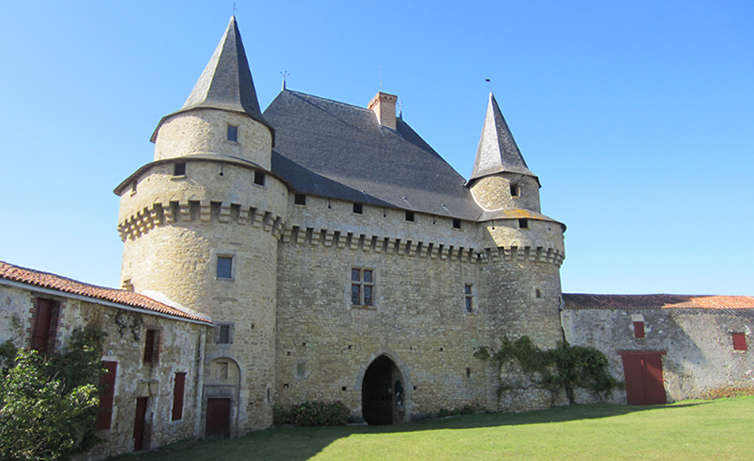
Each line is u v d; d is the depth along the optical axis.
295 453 15.17
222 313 20.16
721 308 28.69
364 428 21.45
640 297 30.72
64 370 12.18
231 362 19.92
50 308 12.47
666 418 20.88
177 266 20.39
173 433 16.92
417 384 26.00
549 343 27.64
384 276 26.52
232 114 22.61
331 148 29.12
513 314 27.98
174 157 21.80
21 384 10.20
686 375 27.59
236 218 21.27
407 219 27.91
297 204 24.92
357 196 26.58
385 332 25.81
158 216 21.17
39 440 10.38
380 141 31.98
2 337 11.14
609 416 22.52
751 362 27.77
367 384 29.22
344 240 25.58
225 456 14.84
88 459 12.92
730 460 12.68
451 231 28.86
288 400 22.61
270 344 21.64
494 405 27.36
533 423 21.39
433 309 27.48
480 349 28.16
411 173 30.97
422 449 15.43
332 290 24.91
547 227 29.47
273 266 22.67
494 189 30.78
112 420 13.89
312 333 23.89
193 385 18.50
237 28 26.53
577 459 13.32
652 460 12.97
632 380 27.66
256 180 22.42
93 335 13.27
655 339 28.20
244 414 19.59
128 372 14.75
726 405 24.09
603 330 28.36
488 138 33.09
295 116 29.78
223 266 20.84
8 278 11.23
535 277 28.64
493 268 29.22
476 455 14.28
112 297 14.42
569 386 27.48
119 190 24.06
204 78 24.69
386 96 34.22
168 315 16.47
